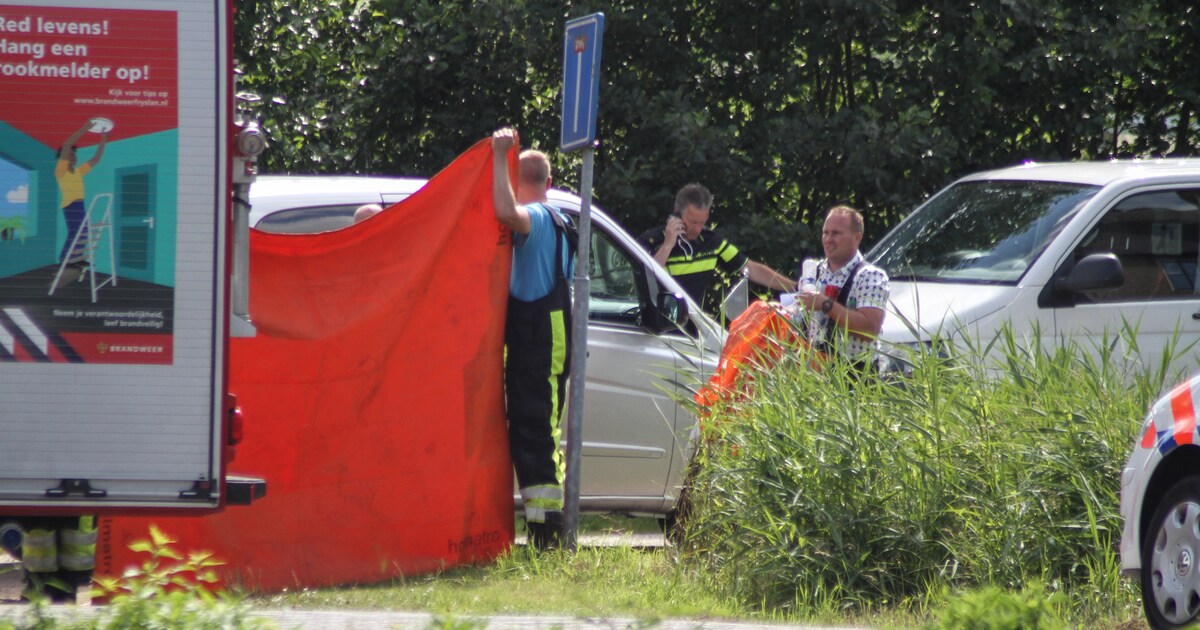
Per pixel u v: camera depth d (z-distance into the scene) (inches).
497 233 894.4
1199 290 1101.7
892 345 879.7
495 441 908.0
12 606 706.2
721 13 1717.5
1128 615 727.7
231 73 690.8
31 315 685.9
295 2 1716.3
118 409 693.3
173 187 690.2
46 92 681.0
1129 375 890.7
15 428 689.0
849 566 790.5
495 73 1686.8
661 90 1704.0
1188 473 671.8
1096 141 1804.9
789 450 824.9
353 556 859.4
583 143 907.4
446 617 547.2
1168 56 1819.6
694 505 863.7
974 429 826.2
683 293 1061.1
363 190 977.5
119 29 684.7
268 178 1002.1
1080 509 802.2
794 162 1668.3
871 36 1681.8
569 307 918.4
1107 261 1028.5
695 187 1241.4
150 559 746.8
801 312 926.4
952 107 1697.8
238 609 533.3
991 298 1044.5
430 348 882.1
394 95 1683.1
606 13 1654.8
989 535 792.9
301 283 855.1
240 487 706.2
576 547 911.7
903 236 1204.5
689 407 895.7
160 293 692.1
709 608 761.6
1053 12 1644.9
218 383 696.4
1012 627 534.0
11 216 682.8
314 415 852.6
